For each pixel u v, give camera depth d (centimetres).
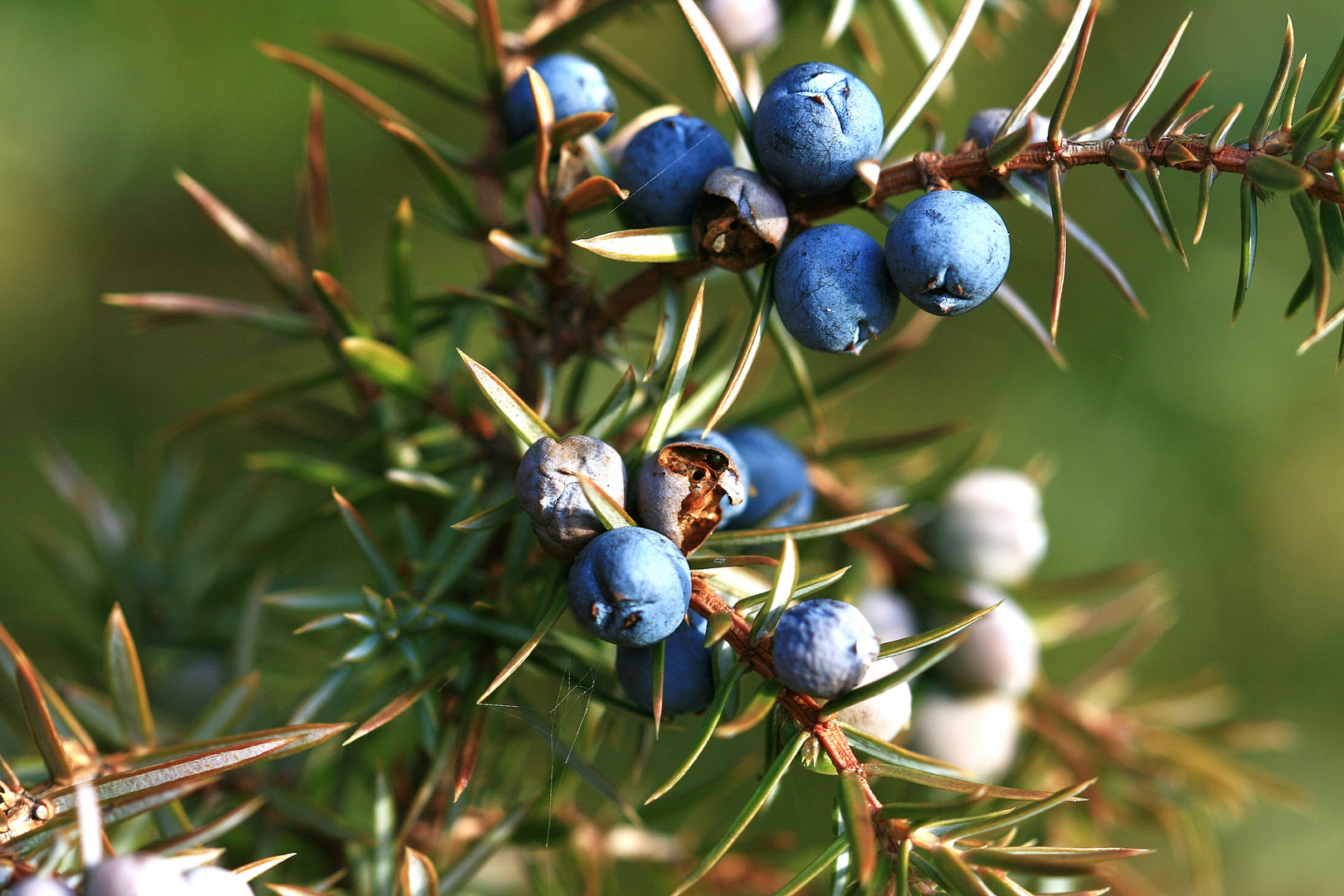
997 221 19
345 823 21
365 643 20
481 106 22
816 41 39
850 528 19
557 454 19
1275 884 40
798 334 19
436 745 20
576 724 21
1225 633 40
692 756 18
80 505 25
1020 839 24
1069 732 24
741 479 19
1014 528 24
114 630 20
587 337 21
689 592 19
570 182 21
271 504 27
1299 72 19
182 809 20
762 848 23
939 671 24
